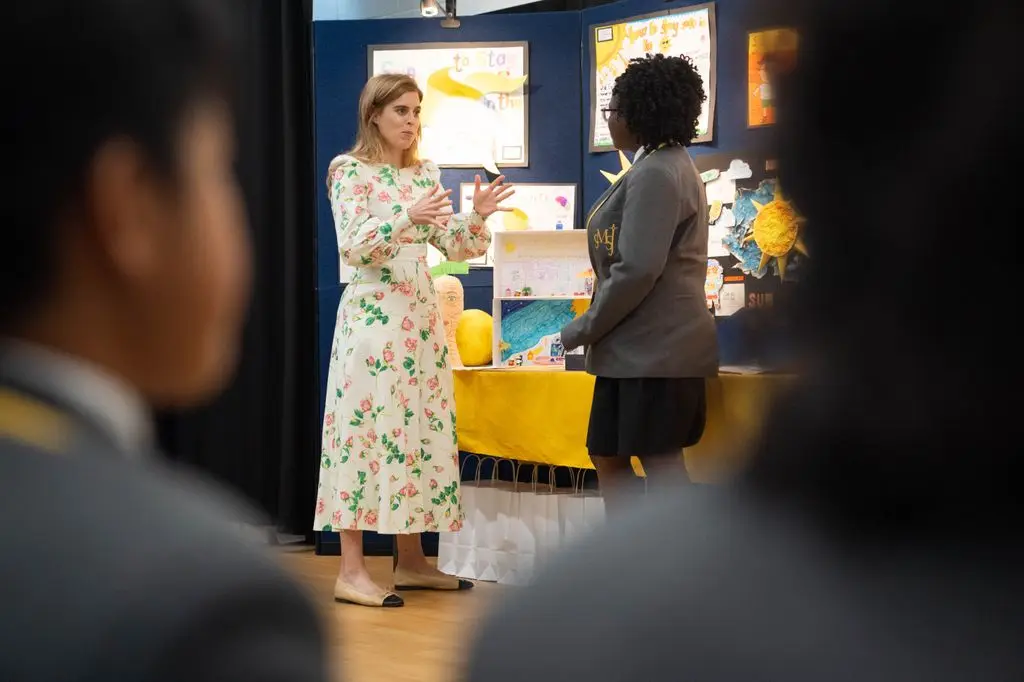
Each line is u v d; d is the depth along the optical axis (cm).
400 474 392
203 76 40
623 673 30
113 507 34
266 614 34
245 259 45
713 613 30
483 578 434
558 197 491
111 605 32
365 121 401
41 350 39
